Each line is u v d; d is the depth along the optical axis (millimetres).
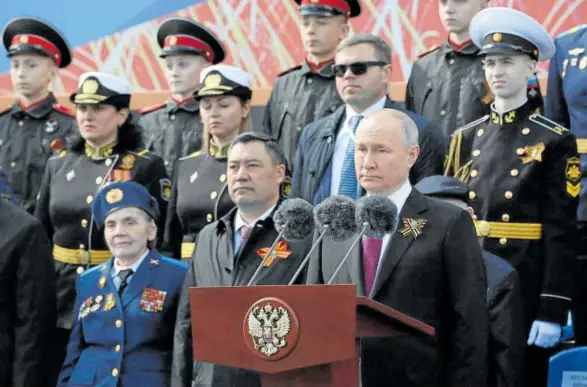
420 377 14781
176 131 23766
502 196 18562
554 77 20266
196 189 20797
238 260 17109
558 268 18203
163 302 18766
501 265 17406
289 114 21938
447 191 17500
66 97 27125
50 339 19625
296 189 19688
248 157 17312
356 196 18953
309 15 21812
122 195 19203
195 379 16797
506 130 18859
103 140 21922
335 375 12094
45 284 19500
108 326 18719
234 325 12328
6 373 19219
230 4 27141
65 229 21766
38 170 23875
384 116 15453
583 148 19688
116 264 19250
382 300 14930
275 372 12203
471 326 14852
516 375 16828
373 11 25844
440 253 15023
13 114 24328
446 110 21156
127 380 18344
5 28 24500
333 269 15258
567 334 19359
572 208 18359
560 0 24422
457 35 21391
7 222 19500
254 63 26953
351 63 19359
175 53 23844
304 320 11969
